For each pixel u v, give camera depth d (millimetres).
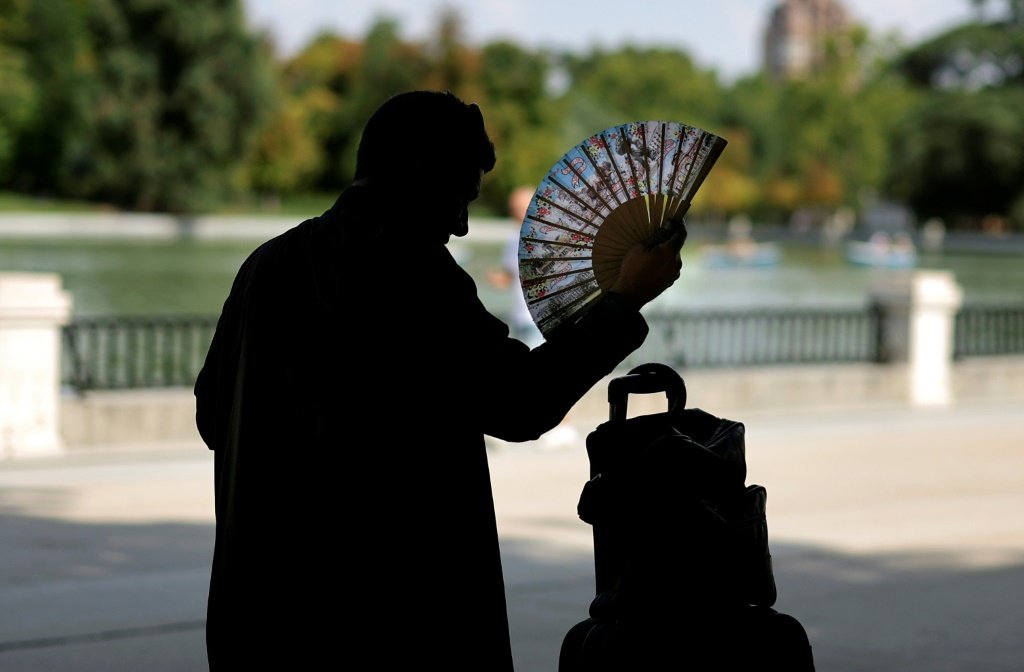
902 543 13391
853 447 20219
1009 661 9250
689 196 4004
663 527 4266
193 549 12641
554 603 10805
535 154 180125
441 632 3887
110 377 20078
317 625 3893
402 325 3797
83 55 146750
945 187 183000
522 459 18375
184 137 142875
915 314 25781
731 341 25047
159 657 9156
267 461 4000
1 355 17703
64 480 16188
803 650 4391
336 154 183625
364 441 3854
